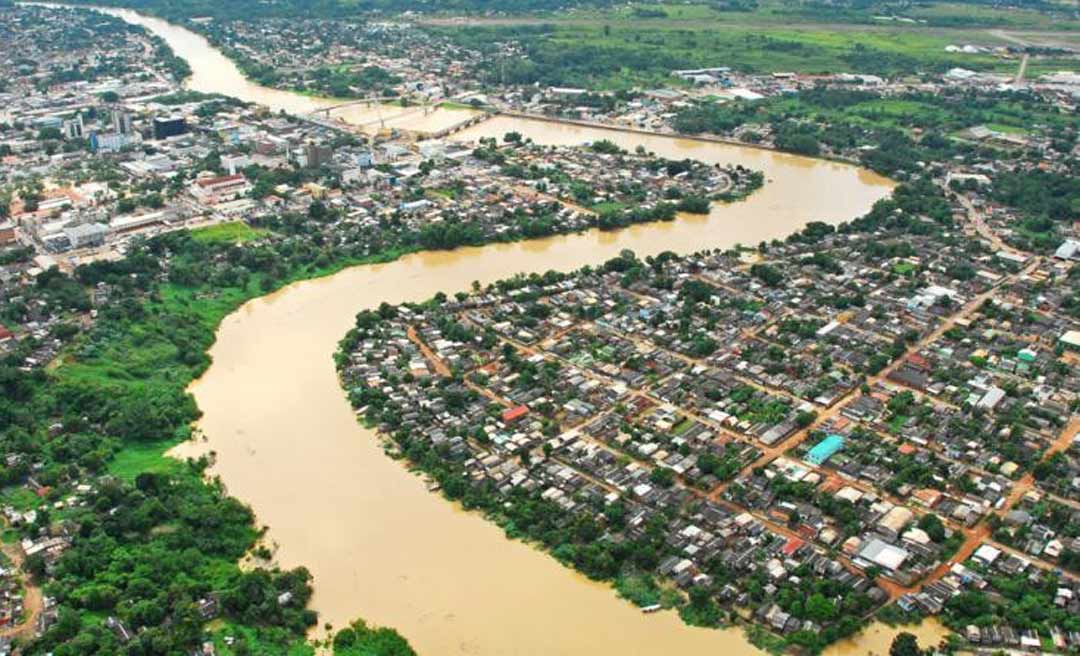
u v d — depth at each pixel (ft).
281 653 603.67
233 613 638.12
